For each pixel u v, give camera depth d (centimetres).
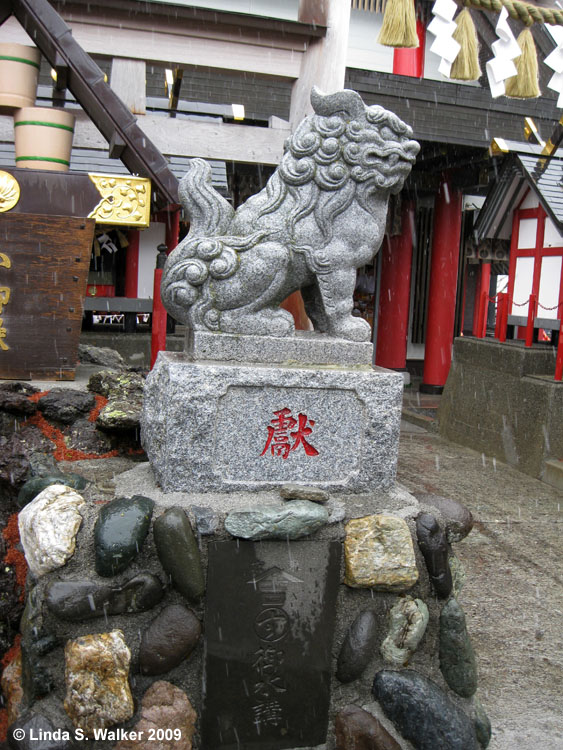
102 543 261
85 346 538
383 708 288
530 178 805
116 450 371
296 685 280
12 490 341
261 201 307
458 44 541
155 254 809
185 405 284
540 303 834
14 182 395
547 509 648
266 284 298
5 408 358
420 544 293
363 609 290
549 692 354
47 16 395
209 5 1048
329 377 297
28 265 396
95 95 403
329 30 524
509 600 452
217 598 272
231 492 294
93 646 258
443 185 1131
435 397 1174
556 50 568
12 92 421
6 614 309
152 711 266
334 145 300
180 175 683
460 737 274
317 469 303
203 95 910
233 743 275
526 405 787
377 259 1277
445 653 299
